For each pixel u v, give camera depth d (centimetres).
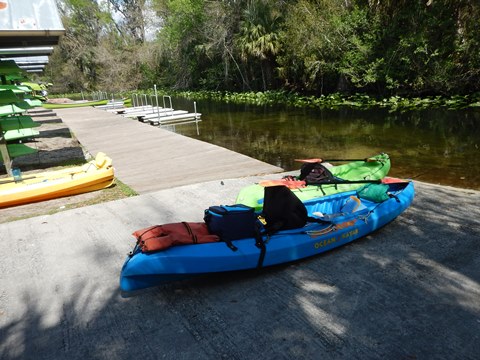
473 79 1894
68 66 5888
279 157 1135
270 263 427
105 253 515
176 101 3634
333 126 1606
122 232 577
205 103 3234
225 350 328
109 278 455
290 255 438
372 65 2181
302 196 570
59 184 745
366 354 313
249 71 3600
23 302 418
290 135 1480
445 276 419
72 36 5794
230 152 1076
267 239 434
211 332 352
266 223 470
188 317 375
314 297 394
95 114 2519
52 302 415
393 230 540
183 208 664
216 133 1664
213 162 983
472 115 1570
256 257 415
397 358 306
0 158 985
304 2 2547
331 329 345
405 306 371
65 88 6122
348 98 2430
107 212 662
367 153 1095
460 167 894
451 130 1329
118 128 1728
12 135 1029
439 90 2008
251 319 366
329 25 2361
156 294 418
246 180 806
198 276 411
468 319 348
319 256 477
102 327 370
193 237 402
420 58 1983
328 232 470
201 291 418
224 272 443
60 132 1727
